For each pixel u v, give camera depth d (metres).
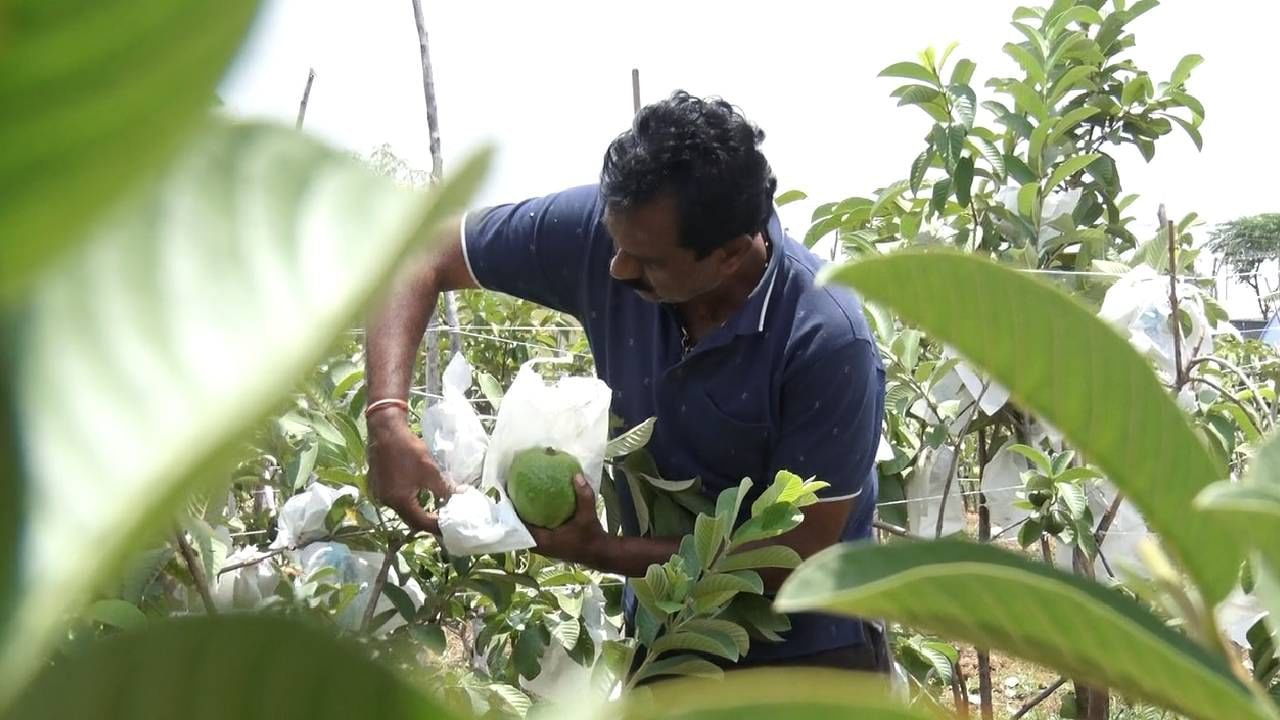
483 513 1.87
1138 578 0.58
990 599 0.46
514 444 1.96
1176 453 0.54
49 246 0.17
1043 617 0.47
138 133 0.16
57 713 0.32
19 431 0.23
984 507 3.34
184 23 0.15
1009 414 3.21
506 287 2.31
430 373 3.50
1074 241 3.26
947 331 0.57
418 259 0.18
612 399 2.28
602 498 2.34
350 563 2.14
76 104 0.15
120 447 0.23
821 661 2.21
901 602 0.47
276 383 0.17
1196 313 2.98
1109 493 3.09
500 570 2.24
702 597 1.88
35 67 0.15
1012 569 0.44
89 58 0.15
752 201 1.91
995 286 0.54
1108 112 3.46
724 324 2.05
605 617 2.56
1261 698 0.48
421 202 0.17
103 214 0.17
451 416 2.06
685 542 1.94
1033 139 3.29
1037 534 2.71
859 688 0.32
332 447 2.15
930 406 3.00
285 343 0.24
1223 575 0.54
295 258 0.26
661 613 1.91
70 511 0.22
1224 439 2.94
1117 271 3.20
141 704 0.33
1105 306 3.01
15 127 0.15
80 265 0.26
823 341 2.01
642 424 2.06
